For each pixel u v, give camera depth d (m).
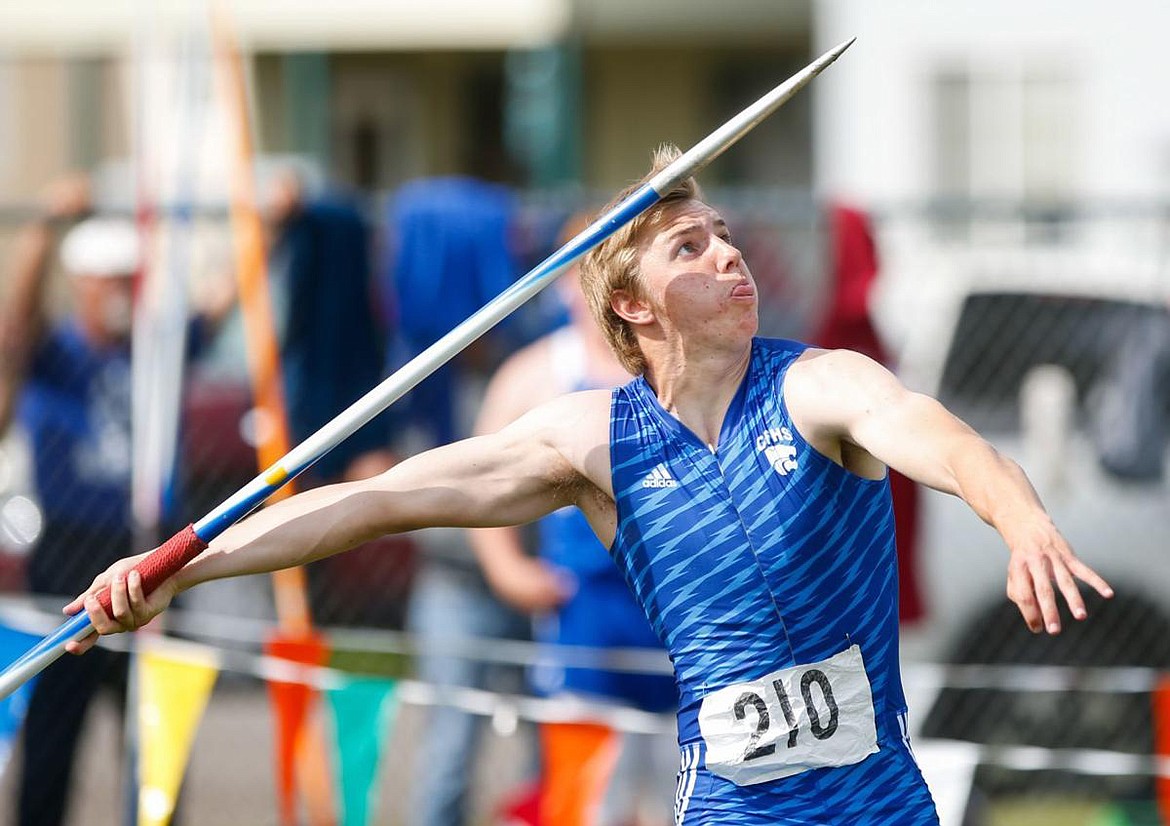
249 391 22.47
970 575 23.61
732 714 11.54
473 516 12.20
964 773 18.16
